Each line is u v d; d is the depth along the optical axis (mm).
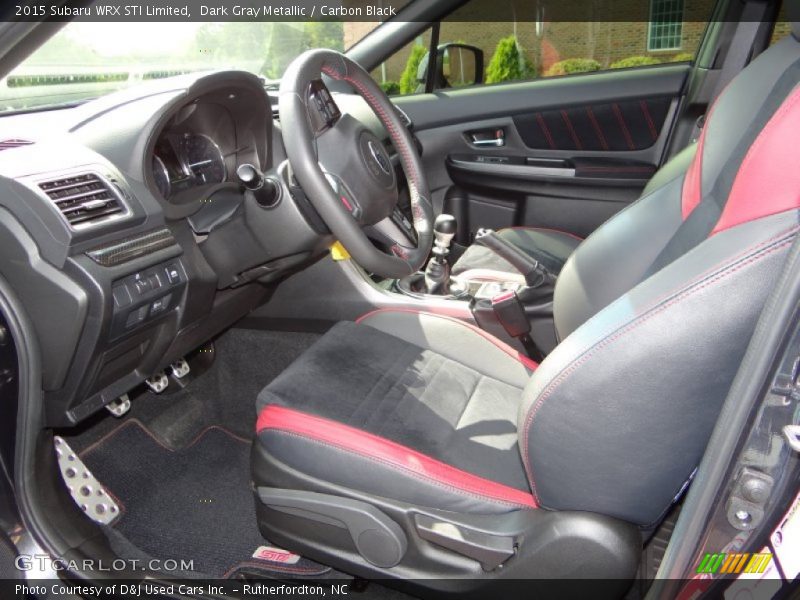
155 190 1268
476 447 1204
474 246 2408
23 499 1282
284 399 1242
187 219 1398
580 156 2646
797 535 777
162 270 1258
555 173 2600
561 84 2625
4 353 1162
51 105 1616
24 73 1503
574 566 985
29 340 1140
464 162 2748
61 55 1551
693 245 936
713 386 831
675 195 1109
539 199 2676
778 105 829
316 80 1356
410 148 1623
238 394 2004
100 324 1137
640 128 2562
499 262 2240
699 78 2395
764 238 769
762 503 806
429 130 2768
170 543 1595
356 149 1375
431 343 1591
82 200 1124
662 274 864
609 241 1190
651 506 955
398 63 2613
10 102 1547
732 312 789
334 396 1264
